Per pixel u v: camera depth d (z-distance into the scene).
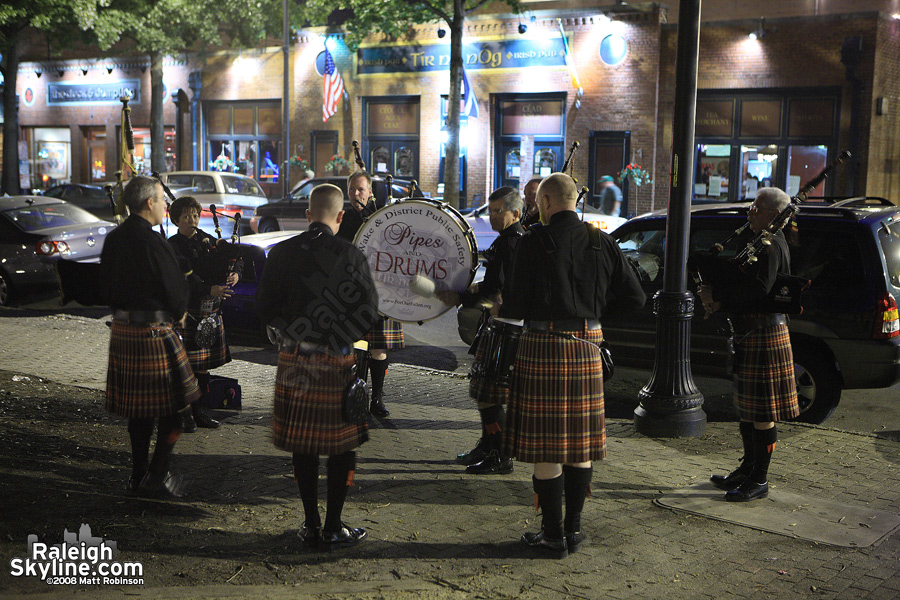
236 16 27.34
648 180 21.83
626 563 3.93
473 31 23.75
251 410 6.64
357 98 25.98
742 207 7.29
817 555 4.06
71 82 33.03
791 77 20.12
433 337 10.65
